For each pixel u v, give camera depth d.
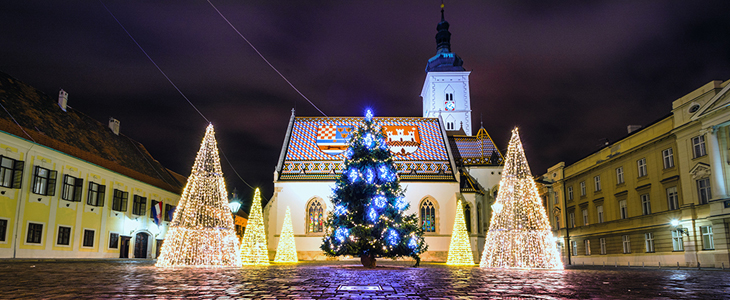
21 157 33.41
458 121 86.06
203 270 20.59
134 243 46.69
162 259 25.17
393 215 28.23
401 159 55.31
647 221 42.53
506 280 15.36
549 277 17.38
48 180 35.56
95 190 41.12
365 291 11.06
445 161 55.66
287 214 44.84
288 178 53.22
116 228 43.69
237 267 24.94
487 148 64.81
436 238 52.19
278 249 44.09
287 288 11.66
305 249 51.22
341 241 27.47
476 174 61.72
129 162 49.25
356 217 27.77
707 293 11.22
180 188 58.38
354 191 27.89
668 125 40.53
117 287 11.40
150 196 50.06
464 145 65.19
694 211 37.09
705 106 35.50
